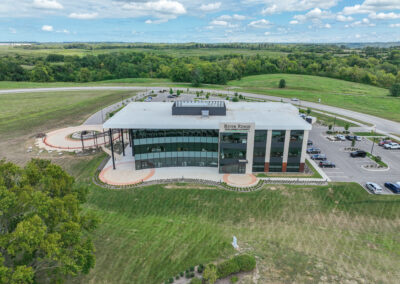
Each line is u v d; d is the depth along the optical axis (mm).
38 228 25125
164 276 33625
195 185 55469
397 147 76312
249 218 46188
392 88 155125
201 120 61250
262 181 56969
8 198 25328
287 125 56812
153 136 60156
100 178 58031
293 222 45281
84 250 28672
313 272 34500
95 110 115938
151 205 49406
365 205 49531
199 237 41062
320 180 57500
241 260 34250
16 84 173500
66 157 68875
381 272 34875
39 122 98438
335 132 91875
